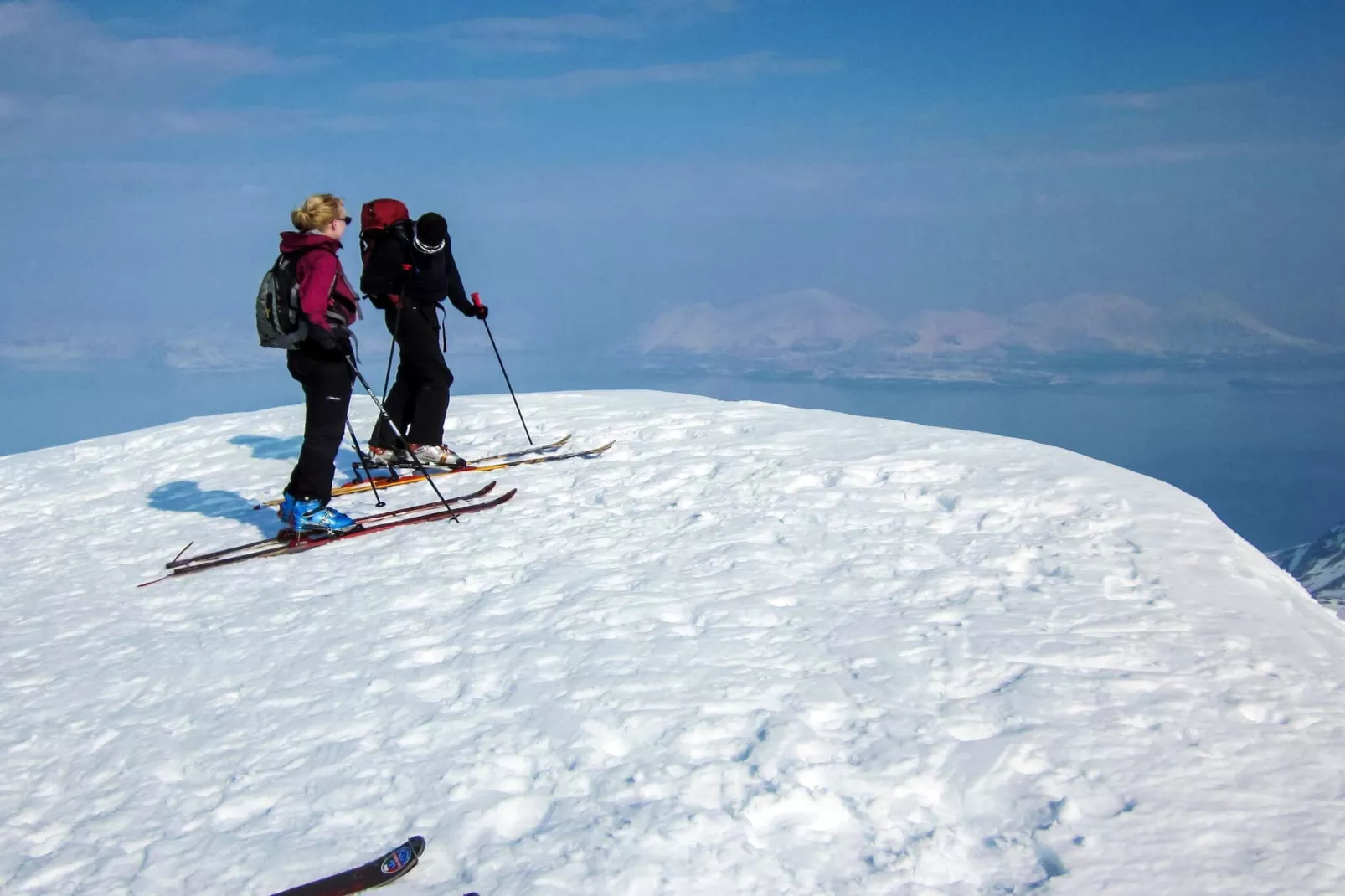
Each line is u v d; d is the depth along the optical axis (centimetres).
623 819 287
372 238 711
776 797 290
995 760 310
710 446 750
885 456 684
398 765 333
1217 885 253
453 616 463
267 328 577
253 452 913
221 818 317
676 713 345
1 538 730
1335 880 253
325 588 527
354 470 748
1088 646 391
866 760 312
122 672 447
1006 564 488
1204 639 400
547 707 359
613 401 991
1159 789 295
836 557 503
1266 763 311
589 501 639
